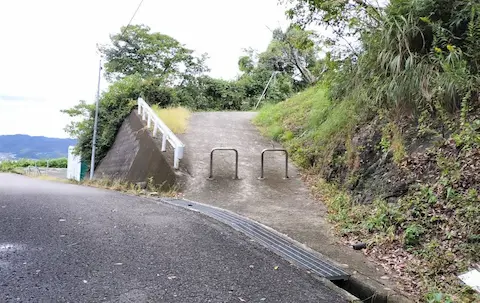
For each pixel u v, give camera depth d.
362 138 7.48
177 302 2.83
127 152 12.37
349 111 8.05
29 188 8.19
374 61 6.82
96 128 14.84
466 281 3.57
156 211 5.90
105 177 13.09
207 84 23.78
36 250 3.65
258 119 14.96
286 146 11.30
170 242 4.26
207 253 4.01
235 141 11.95
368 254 4.57
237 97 23.83
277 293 3.19
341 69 8.33
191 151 10.59
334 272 3.86
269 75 24.48
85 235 4.23
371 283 3.70
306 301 3.10
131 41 21.56
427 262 4.07
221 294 3.05
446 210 4.64
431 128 5.83
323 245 4.89
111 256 3.65
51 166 33.41
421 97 6.00
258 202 7.43
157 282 3.15
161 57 22.14
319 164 9.08
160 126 10.30
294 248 4.61
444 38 5.84
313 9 8.81
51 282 2.98
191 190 8.23
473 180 4.65
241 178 8.98
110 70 20.91
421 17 5.97
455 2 6.04
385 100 6.65
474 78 5.50
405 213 5.09
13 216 4.84
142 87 15.90
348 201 6.61
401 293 3.52
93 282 3.04
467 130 5.00
